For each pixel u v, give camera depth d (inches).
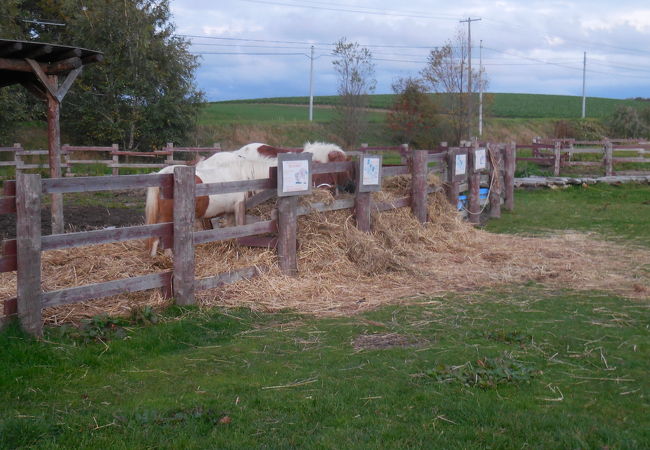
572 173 929.5
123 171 873.5
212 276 243.8
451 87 1405.0
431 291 268.7
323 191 311.6
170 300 227.8
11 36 994.7
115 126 1064.8
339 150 377.4
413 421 144.3
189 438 135.4
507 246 371.9
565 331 213.3
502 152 540.7
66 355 181.3
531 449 130.8
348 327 217.8
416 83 1441.9
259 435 137.3
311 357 188.1
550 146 932.6
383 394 159.3
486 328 216.5
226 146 1296.8
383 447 131.4
